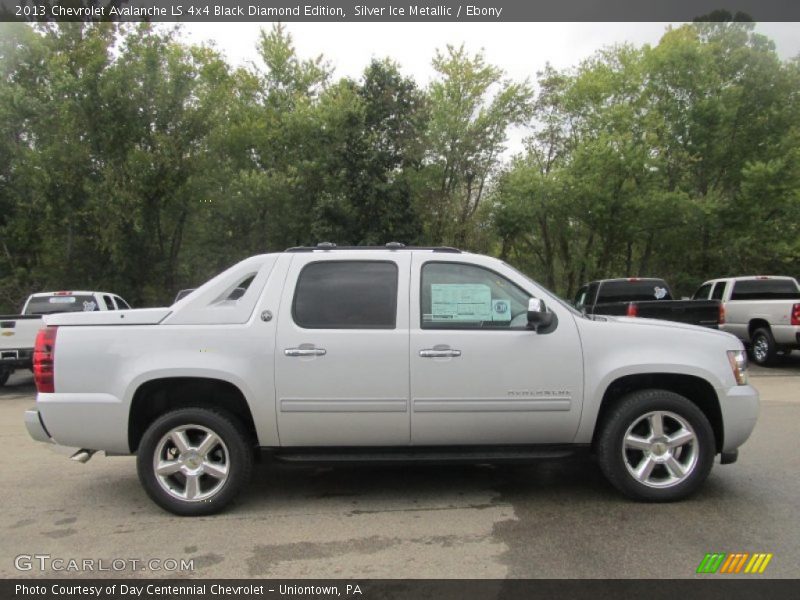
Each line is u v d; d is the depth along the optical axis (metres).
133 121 20.81
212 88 23.06
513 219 26.48
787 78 23.33
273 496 4.98
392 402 4.53
